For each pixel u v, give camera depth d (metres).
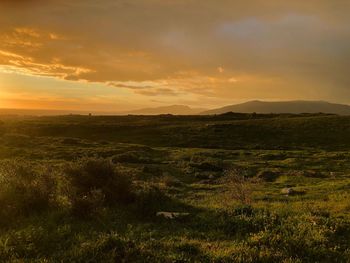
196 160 53.84
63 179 17.69
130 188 17.92
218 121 148.62
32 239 10.64
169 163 49.97
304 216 14.58
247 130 106.56
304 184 33.78
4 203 13.70
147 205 16.23
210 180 36.00
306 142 93.19
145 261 9.42
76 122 145.25
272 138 98.50
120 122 147.25
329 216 15.72
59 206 15.04
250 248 10.79
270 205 19.41
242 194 21.69
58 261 9.38
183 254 10.10
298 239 11.42
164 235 12.38
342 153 63.72
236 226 13.56
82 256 9.64
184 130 108.56
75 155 54.47
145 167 40.91
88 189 17.20
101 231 12.42
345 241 12.09
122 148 66.00
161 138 100.12
